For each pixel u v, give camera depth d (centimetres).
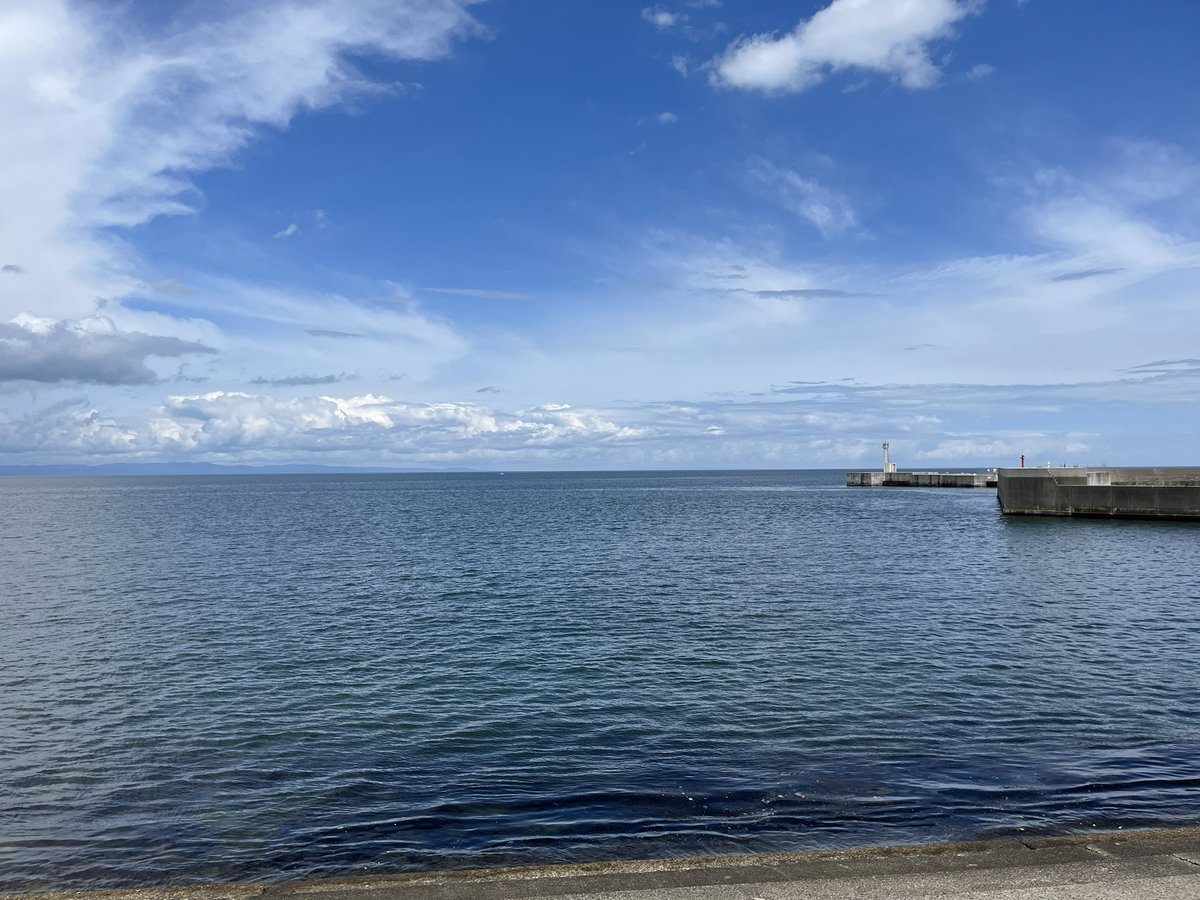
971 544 5056
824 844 1107
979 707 1742
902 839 1120
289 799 1305
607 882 745
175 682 1997
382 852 1119
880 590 3316
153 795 1330
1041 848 817
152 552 4906
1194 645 2319
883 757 1450
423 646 2350
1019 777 1346
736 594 3216
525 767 1428
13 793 1342
